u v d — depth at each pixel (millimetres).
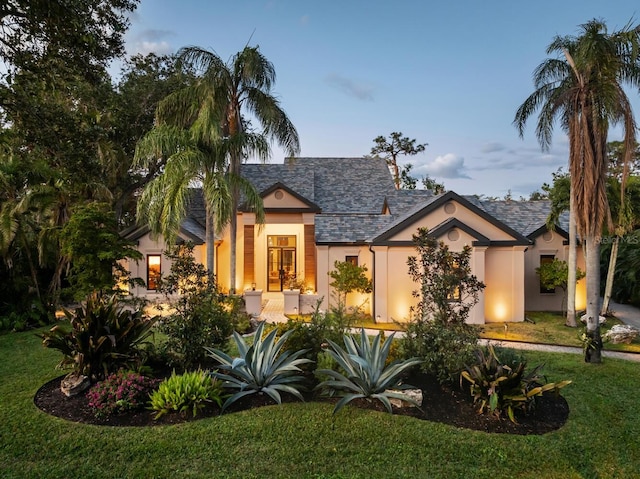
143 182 24391
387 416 6590
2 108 8812
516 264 15773
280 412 6656
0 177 13891
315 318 9117
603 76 10914
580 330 13836
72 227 13109
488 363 7172
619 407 7422
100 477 4953
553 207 16641
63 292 14031
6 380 8289
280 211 19859
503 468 5324
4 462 5250
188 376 7082
